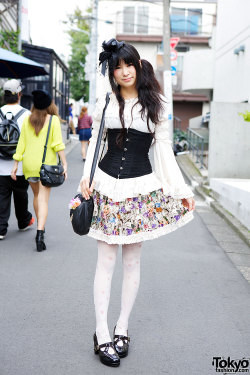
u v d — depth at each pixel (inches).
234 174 392.8
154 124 106.4
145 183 106.0
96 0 847.1
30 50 650.2
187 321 131.9
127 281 111.3
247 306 145.4
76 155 611.8
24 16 661.9
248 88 459.2
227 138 390.6
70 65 1422.2
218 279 170.7
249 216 243.0
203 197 362.6
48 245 207.8
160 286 159.9
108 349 105.3
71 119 1065.5
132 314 135.3
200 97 1091.9
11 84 206.1
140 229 106.1
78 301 143.2
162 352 112.7
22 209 225.0
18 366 102.7
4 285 155.3
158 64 1105.4
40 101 193.8
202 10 1119.6
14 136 202.4
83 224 103.7
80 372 101.3
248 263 194.2
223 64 570.9
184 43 1119.6
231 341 120.1
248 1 466.3
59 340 116.7
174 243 222.8
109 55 104.8
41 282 159.3
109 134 108.7
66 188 371.6
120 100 105.5
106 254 108.6
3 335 118.0
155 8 1105.4
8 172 206.8
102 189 105.5
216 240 232.2
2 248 199.9
